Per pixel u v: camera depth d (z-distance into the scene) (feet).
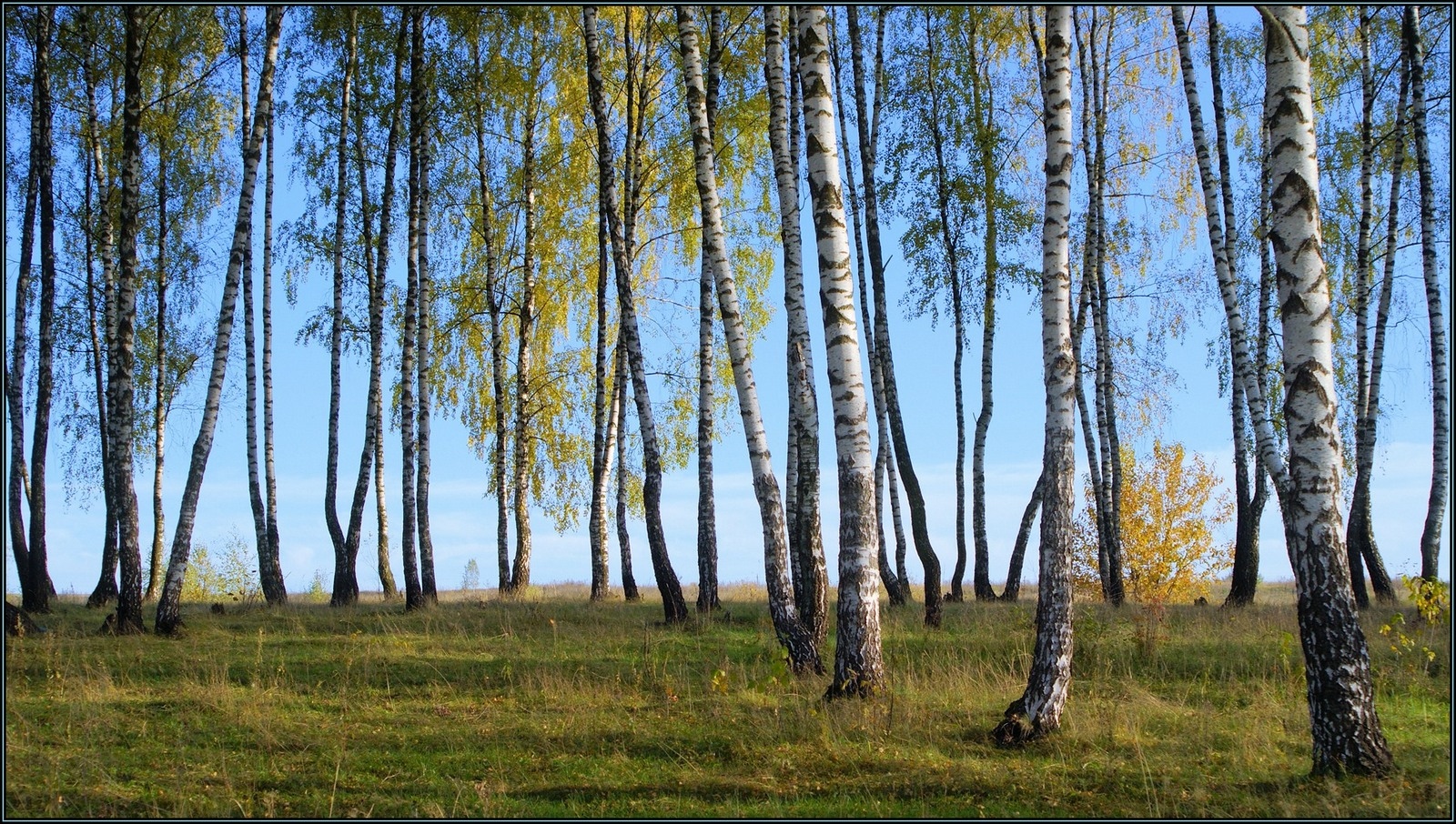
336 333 67.62
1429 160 51.26
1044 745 27.35
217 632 47.06
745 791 24.58
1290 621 46.29
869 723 29.32
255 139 48.42
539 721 30.94
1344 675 23.57
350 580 66.33
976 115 65.98
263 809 23.18
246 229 48.75
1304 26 24.64
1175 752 27.02
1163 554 80.53
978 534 71.36
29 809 22.95
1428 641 40.04
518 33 65.67
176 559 47.03
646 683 36.50
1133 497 81.51
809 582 39.04
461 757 27.58
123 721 30.40
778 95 40.88
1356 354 59.21
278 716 31.17
